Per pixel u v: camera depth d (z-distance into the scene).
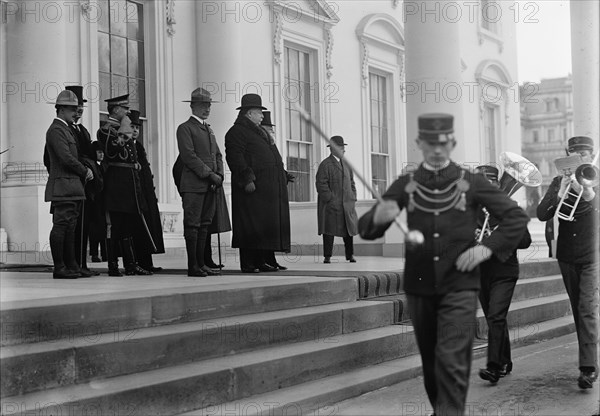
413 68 10.50
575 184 6.42
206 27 13.79
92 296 5.79
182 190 8.27
